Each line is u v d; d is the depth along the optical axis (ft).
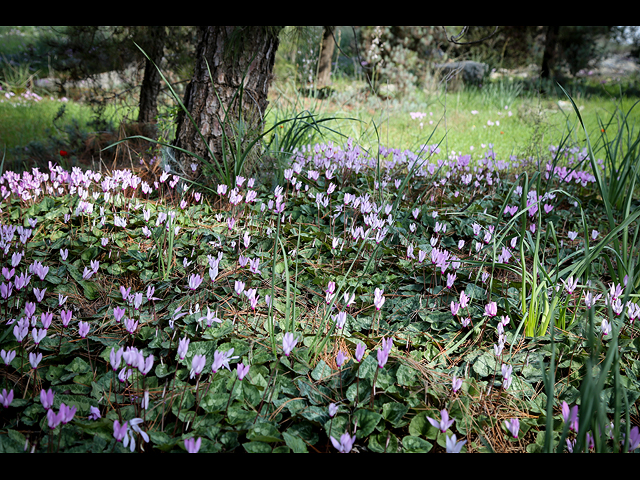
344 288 9.58
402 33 45.21
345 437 5.17
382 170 17.47
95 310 8.68
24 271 9.32
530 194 12.27
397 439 5.89
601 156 22.85
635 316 7.83
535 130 20.94
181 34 24.32
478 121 34.73
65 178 13.28
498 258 9.93
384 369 7.04
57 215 12.21
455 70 15.67
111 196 12.62
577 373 7.30
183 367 7.07
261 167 15.01
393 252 10.90
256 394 6.43
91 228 11.44
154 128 21.44
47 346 7.27
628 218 7.72
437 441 5.95
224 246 10.93
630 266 8.43
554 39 54.75
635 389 6.85
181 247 10.93
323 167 16.63
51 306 8.54
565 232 13.21
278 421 6.23
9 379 6.66
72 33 22.38
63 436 5.62
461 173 17.70
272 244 11.19
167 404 6.27
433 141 27.40
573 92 48.55
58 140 23.24
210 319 7.32
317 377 6.91
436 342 7.85
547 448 4.90
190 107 14.65
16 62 48.16
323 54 41.14
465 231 12.41
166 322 8.21
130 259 10.25
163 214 10.17
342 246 10.85
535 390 7.05
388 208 11.97
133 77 25.63
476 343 8.00
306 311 8.85
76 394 6.42
